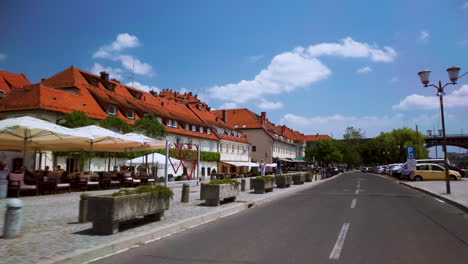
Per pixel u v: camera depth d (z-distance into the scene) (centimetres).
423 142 8550
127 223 842
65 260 522
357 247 627
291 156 9856
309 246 636
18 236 678
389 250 604
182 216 962
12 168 2439
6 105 2734
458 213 1095
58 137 1605
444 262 529
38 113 2603
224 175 3809
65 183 1652
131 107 3500
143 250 618
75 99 3042
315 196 1728
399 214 1063
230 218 1011
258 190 1800
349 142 10631
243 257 562
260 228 830
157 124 2856
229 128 6203
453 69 1642
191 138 4578
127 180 2034
